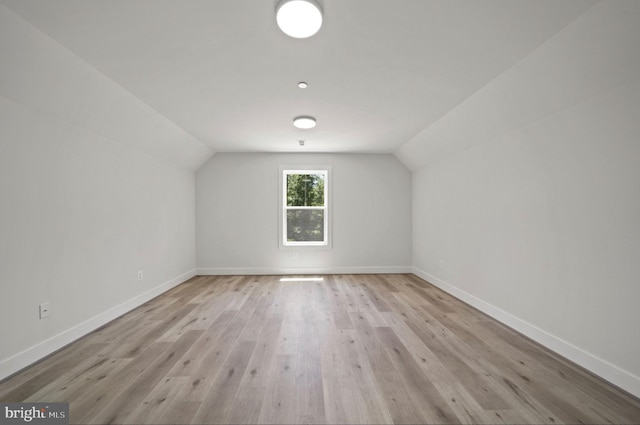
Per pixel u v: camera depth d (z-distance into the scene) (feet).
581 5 5.32
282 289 14.62
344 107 10.66
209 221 18.04
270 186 18.25
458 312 11.12
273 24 5.98
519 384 6.33
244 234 18.17
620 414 5.38
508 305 9.75
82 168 9.09
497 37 6.38
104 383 6.34
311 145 16.48
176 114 11.32
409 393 6.00
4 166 6.69
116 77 8.18
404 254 18.54
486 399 5.81
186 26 6.01
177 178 15.72
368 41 6.59
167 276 14.57
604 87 6.40
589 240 6.93
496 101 9.04
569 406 5.60
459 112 10.69
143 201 12.53
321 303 12.23
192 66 7.66
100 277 9.84
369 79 8.43
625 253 6.15
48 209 7.84
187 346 8.17
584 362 6.99
